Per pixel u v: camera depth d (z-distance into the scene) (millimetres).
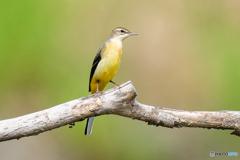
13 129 6957
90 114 7340
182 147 13406
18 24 15258
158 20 17328
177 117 7777
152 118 7715
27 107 14609
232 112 7922
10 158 12742
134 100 7531
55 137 13180
